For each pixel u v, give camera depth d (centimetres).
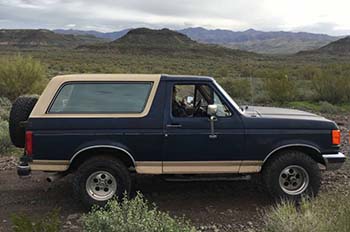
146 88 684
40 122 661
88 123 664
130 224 452
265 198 736
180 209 684
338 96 2358
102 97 680
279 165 686
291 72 4391
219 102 691
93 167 662
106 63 8025
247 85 2616
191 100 717
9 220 640
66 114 666
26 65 2111
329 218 484
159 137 670
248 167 691
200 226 612
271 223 507
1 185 813
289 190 695
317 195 691
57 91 675
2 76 2069
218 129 679
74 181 666
